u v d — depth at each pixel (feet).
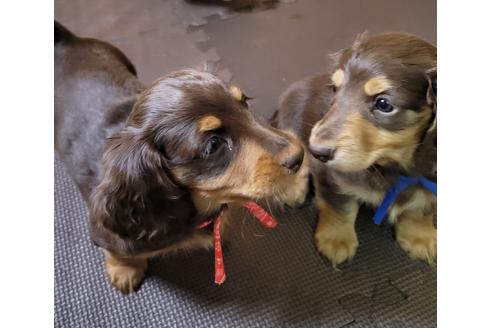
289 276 1.44
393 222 1.49
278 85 1.84
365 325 1.37
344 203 1.39
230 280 1.43
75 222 1.53
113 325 1.37
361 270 1.45
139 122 1.09
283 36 1.98
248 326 1.37
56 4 2.09
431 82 1.11
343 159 1.14
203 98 1.07
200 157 1.07
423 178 1.23
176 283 1.43
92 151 1.28
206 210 1.19
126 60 1.60
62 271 1.45
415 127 1.15
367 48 1.16
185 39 1.98
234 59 1.92
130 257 1.26
